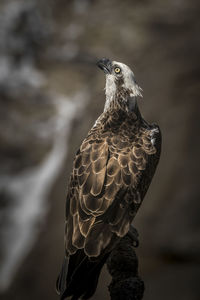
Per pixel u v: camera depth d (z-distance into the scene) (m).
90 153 6.77
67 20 24.39
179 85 15.52
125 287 5.36
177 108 14.77
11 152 18.89
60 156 18.06
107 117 7.57
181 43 17.81
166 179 13.30
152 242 12.59
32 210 16.56
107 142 6.94
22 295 14.33
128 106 7.78
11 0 24.61
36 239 15.34
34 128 19.62
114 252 5.64
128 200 6.48
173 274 12.14
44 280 14.15
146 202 13.14
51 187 16.78
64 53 22.83
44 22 24.20
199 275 11.91
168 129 14.34
